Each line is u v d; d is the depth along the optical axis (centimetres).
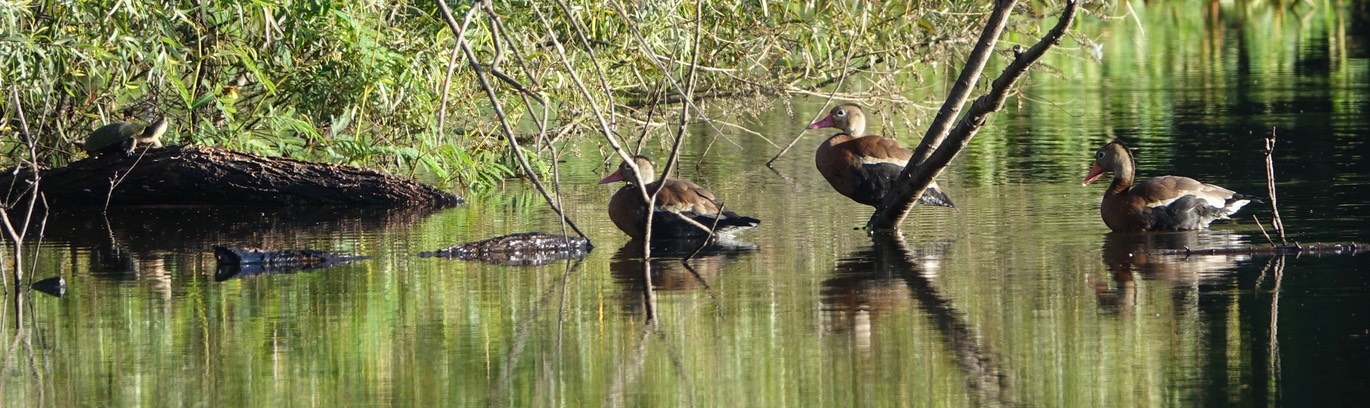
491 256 1262
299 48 1605
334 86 1589
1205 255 1198
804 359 879
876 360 874
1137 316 971
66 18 1438
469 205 1634
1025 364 859
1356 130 2141
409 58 1591
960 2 2086
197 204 1617
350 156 1644
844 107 1689
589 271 1176
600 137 2166
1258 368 839
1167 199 1329
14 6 1321
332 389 834
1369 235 1277
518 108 1756
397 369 874
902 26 2033
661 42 1698
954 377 834
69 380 859
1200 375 830
